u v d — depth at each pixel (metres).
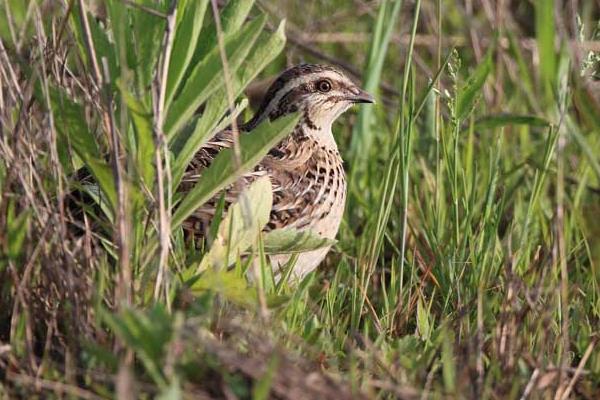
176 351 7.95
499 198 12.88
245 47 9.27
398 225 12.52
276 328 8.99
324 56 15.99
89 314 8.78
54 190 9.67
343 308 10.84
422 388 8.93
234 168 9.52
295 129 12.11
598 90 12.80
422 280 10.93
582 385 9.36
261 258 9.76
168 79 9.30
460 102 11.42
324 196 11.73
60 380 8.41
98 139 10.57
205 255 9.72
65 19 9.66
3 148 9.38
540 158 13.65
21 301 8.64
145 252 9.27
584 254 12.17
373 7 17.28
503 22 15.47
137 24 9.25
